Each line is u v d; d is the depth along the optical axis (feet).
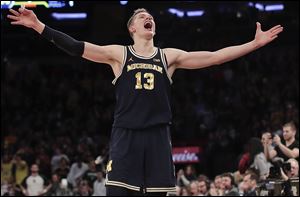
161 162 13.29
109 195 13.26
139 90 13.39
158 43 64.54
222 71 73.20
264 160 31.50
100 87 76.23
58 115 72.02
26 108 75.00
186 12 60.13
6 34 69.62
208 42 64.90
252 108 65.82
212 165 54.75
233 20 62.13
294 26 67.97
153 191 13.19
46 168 54.85
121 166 13.16
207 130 63.00
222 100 68.59
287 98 67.46
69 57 81.71
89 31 60.18
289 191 26.53
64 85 77.41
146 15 13.82
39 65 80.94
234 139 58.13
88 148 57.47
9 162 53.88
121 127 13.42
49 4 51.98
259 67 73.67
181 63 14.08
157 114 13.43
